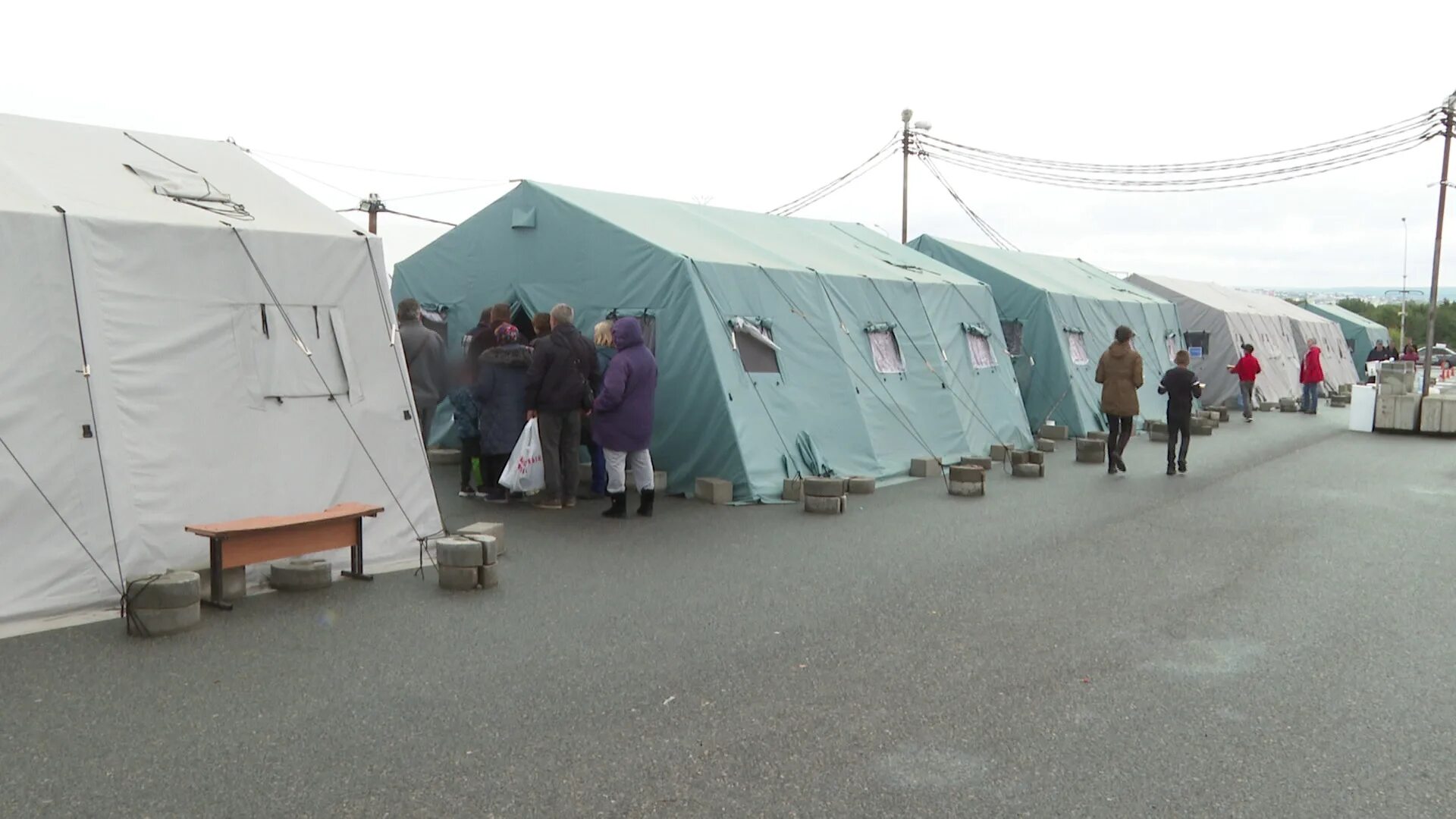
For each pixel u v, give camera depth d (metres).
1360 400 23.67
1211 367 29.77
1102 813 4.48
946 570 8.98
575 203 13.91
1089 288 25.17
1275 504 12.88
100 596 7.20
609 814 4.39
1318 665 6.51
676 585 8.30
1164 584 8.59
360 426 8.88
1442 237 25.47
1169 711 5.69
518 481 11.20
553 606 7.61
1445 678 6.29
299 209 9.26
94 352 7.36
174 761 4.78
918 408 15.78
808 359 13.92
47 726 5.14
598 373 11.77
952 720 5.52
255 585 7.94
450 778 4.68
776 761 4.95
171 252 7.84
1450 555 9.84
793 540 10.17
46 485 7.05
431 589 7.99
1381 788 4.76
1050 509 12.25
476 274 15.20
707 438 12.50
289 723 5.27
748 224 17.30
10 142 8.25
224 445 7.98
